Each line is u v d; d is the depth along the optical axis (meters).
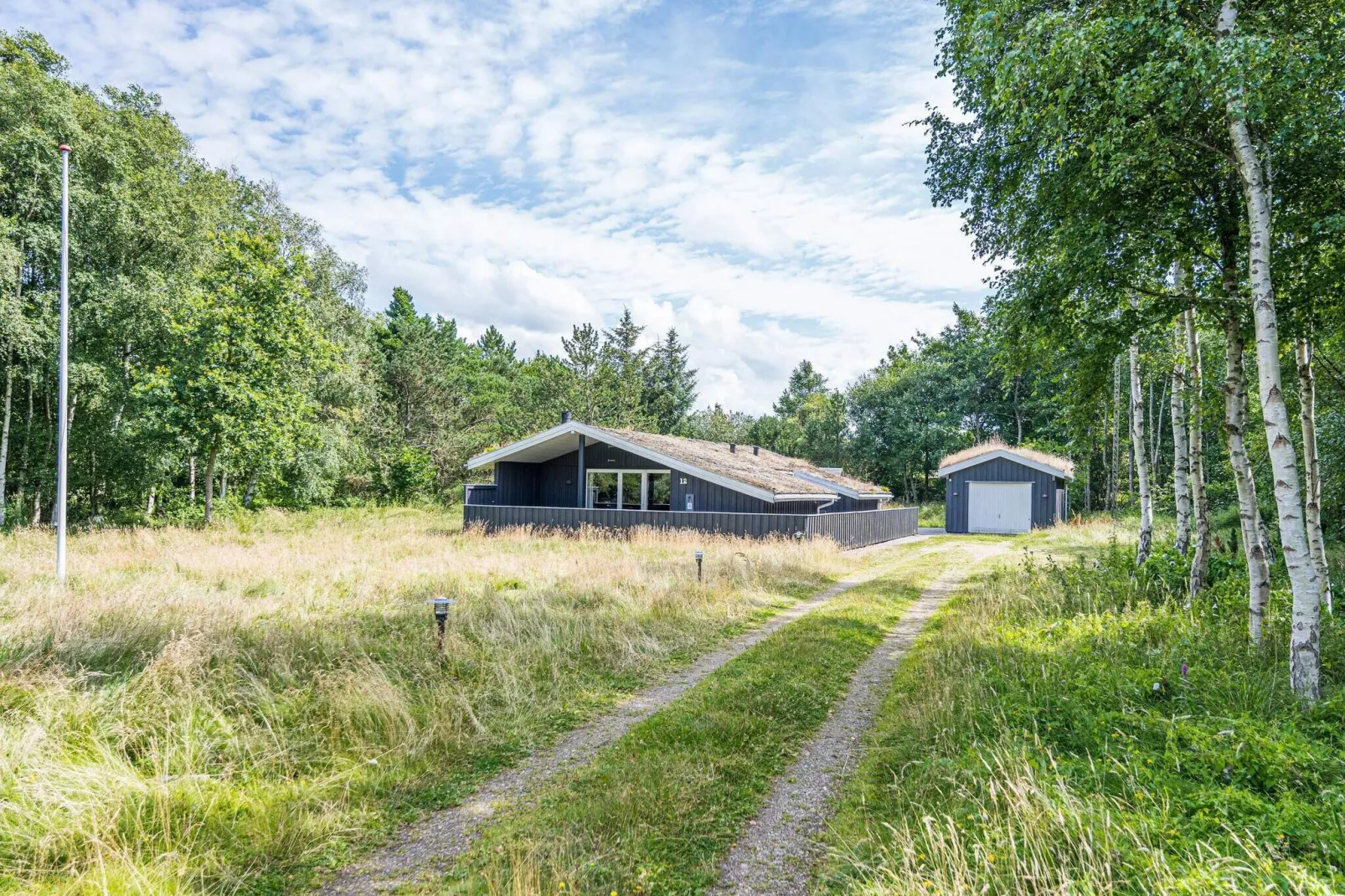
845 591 12.84
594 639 8.22
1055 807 3.44
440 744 5.28
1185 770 4.15
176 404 20.53
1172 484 33.97
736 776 4.78
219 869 3.64
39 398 24.22
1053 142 7.57
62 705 5.12
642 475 22.81
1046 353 9.66
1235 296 7.82
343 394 30.89
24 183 20.16
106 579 10.71
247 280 21.64
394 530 22.42
